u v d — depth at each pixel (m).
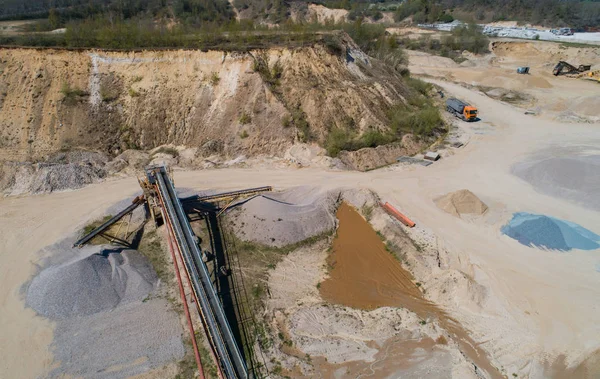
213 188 36.91
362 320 24.58
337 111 44.69
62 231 31.70
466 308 25.25
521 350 22.64
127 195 36.16
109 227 31.12
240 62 44.69
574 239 30.72
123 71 45.12
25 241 30.59
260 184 37.59
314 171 39.91
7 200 35.56
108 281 26.12
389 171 40.91
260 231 31.23
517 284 26.98
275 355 22.20
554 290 26.48
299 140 42.69
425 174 40.50
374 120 45.69
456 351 22.38
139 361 21.59
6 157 39.72
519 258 29.31
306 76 46.34
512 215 33.94
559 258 29.20
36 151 40.53
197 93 44.31
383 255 29.98
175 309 24.97
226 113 43.31
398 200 36.03
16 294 25.72
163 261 29.17
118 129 43.09
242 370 20.19
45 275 26.33
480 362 22.03
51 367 21.17
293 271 28.48
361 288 27.09
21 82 43.38
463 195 35.16
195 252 25.64
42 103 42.59
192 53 45.50
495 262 28.92
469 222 33.31
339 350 22.56
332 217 33.72
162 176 30.61
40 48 44.50
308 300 26.16
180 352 22.19
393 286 27.22
